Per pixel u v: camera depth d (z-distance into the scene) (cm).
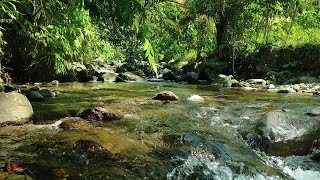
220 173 301
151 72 1473
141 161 304
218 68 1293
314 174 332
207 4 1369
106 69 1516
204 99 689
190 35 1573
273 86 999
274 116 402
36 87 837
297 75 1138
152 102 625
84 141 322
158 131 402
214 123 460
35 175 260
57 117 469
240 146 374
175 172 292
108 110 468
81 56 945
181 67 1530
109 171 278
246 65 1303
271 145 368
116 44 1612
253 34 1397
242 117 489
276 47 1249
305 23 1405
